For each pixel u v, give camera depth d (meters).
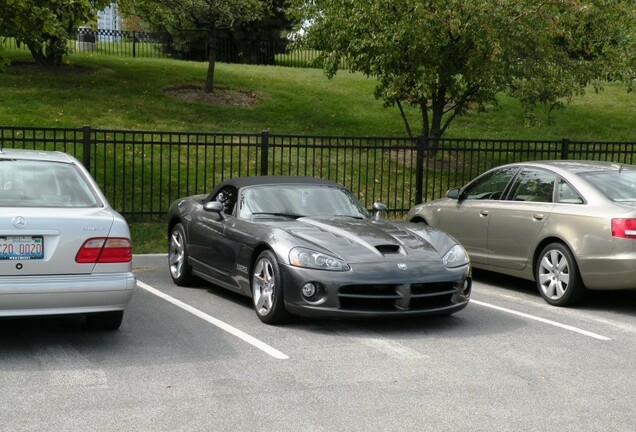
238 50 27.92
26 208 5.82
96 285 5.72
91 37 27.41
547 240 8.52
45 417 4.49
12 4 11.51
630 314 7.91
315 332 6.79
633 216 7.64
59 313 5.68
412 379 5.41
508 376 5.53
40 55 20.58
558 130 20.36
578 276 8.06
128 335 6.52
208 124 17.56
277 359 5.87
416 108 20.73
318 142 17.55
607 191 8.20
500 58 14.37
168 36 27.91
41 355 5.83
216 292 8.70
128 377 5.31
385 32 14.37
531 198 8.91
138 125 16.81
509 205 9.11
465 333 6.88
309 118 19.03
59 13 12.84
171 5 19.44
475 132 19.56
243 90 20.55
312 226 7.45
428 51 14.70
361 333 6.79
